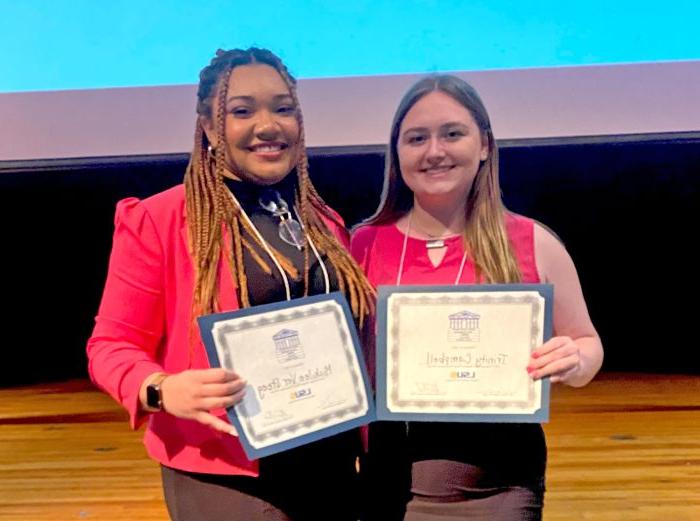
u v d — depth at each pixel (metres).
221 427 0.96
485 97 2.53
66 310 4.17
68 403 3.64
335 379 1.07
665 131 2.52
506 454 1.17
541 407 1.09
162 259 1.08
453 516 1.15
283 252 1.12
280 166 1.10
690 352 4.02
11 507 2.29
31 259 4.06
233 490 1.05
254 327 1.03
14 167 2.65
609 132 2.54
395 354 1.13
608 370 4.12
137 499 2.33
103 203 3.79
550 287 1.11
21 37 2.59
